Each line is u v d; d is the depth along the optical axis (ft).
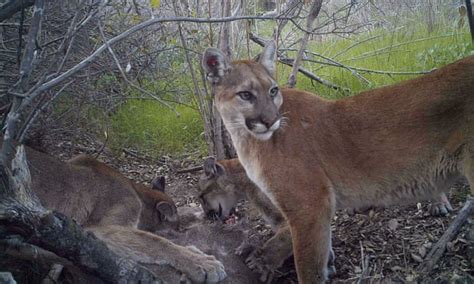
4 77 4.72
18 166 2.74
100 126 5.82
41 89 3.13
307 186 3.63
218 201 4.71
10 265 3.64
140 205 4.18
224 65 3.86
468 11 4.49
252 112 3.69
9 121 3.12
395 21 7.61
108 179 4.09
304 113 3.77
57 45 4.63
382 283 3.44
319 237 3.62
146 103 6.82
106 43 3.11
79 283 3.40
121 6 5.19
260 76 3.75
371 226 4.26
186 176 5.65
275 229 4.43
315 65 6.97
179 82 6.61
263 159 3.72
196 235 4.16
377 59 6.91
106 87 5.65
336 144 3.69
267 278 3.95
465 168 3.45
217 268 3.73
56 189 3.82
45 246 2.78
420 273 3.46
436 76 3.54
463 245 3.59
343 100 3.79
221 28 5.24
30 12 4.76
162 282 3.16
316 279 3.64
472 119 3.39
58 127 5.16
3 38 4.85
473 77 3.42
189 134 6.33
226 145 5.49
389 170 3.63
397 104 3.60
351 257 4.01
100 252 2.95
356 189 3.71
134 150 6.16
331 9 7.89
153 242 3.79
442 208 4.14
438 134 3.50
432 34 7.31
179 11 5.34
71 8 4.67
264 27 7.73
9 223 2.64
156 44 5.84
